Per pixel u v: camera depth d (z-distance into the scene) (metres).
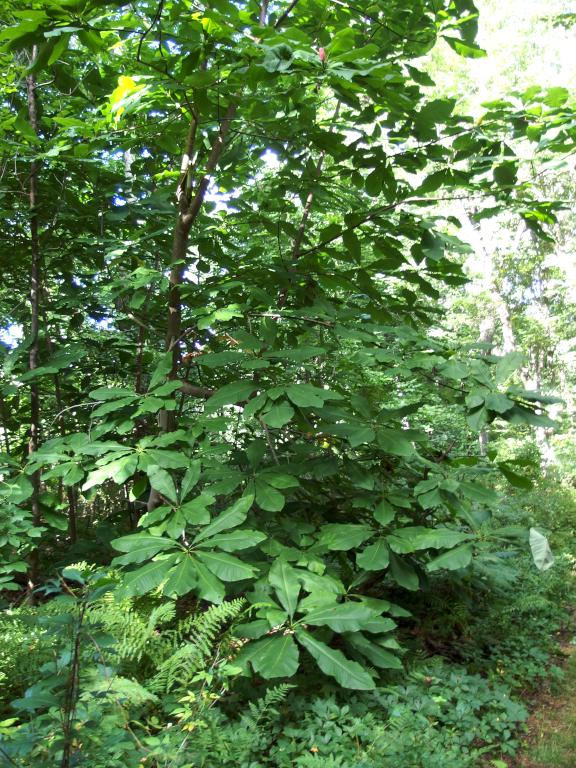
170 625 3.17
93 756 1.59
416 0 3.29
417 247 3.60
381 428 3.07
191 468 2.85
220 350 3.96
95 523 5.93
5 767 1.51
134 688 2.16
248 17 2.30
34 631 2.57
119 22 2.86
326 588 2.76
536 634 4.45
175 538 2.62
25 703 1.43
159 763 1.94
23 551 3.32
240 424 4.09
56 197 4.10
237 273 3.70
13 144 3.32
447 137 3.35
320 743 2.44
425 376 3.30
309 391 2.71
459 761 2.46
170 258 3.90
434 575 4.47
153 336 4.71
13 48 2.12
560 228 14.55
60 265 4.30
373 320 4.04
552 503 8.12
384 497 3.21
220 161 4.04
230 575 2.37
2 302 5.36
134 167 4.43
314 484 3.56
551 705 3.61
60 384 4.68
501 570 4.41
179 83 2.84
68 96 3.87
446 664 3.86
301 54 2.24
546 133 3.20
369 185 3.53
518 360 2.85
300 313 3.27
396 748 2.40
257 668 2.37
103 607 2.71
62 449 3.18
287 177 3.76
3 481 3.27
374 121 3.28
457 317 14.88
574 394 15.54
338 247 5.23
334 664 2.41
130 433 4.06
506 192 3.61
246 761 2.21
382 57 3.59
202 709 2.17
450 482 3.02
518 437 11.85
